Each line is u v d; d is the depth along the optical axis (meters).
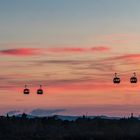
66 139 112.75
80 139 112.69
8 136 119.56
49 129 131.25
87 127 127.12
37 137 116.06
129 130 120.31
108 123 128.38
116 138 113.38
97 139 112.69
